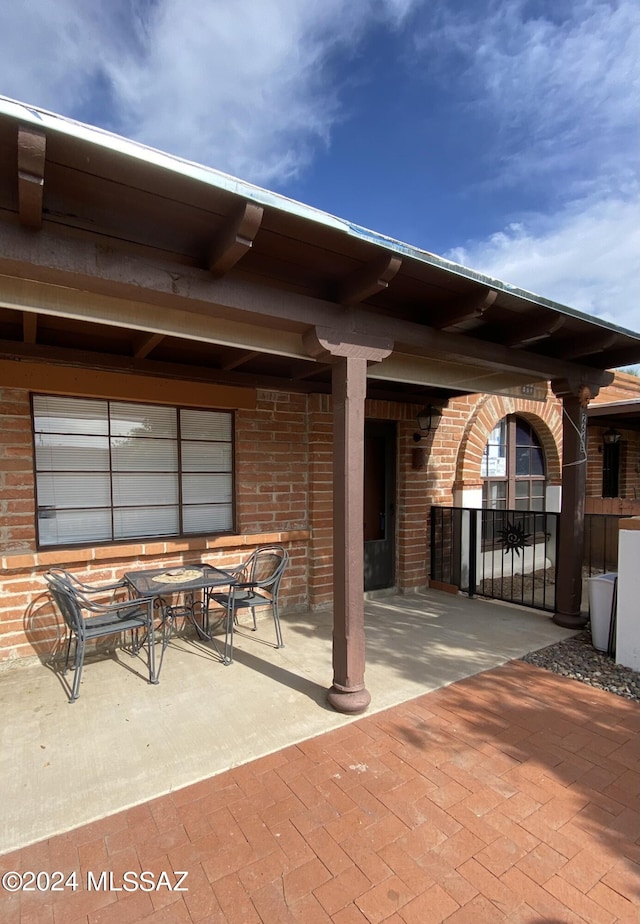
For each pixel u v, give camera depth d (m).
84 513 3.88
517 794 2.12
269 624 4.51
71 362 3.62
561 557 4.44
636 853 1.80
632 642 3.42
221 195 1.83
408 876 1.70
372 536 5.58
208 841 1.86
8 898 1.62
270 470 4.68
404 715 2.79
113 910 1.58
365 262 2.43
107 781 2.21
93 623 3.21
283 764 2.34
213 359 4.07
